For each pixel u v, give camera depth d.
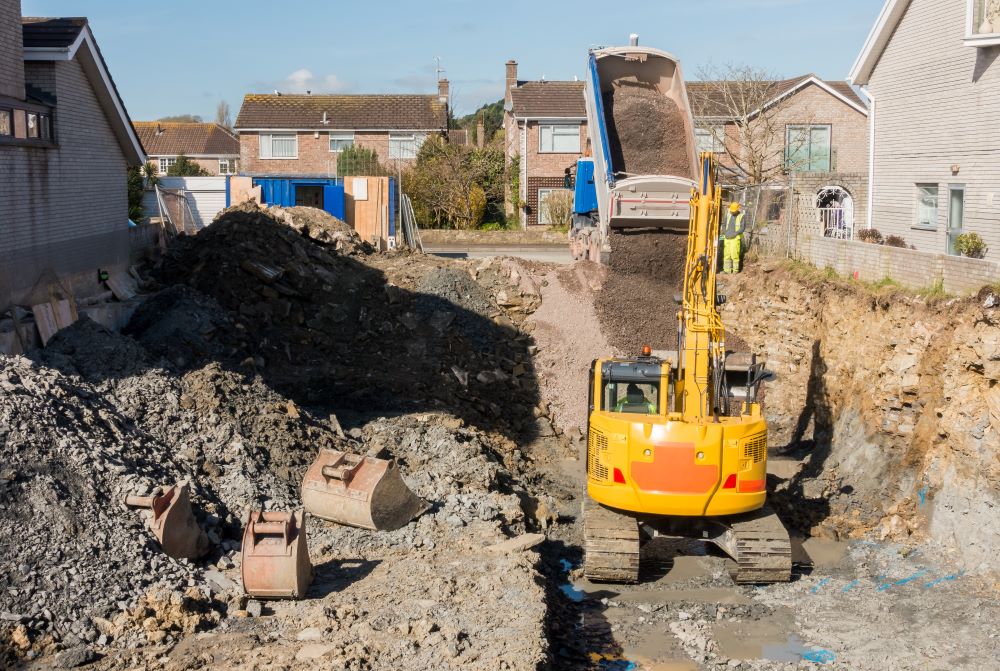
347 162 48.88
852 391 17.92
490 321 22.50
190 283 22.22
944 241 20.64
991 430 13.23
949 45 20.19
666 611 12.49
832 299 19.22
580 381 21.11
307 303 22.67
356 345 21.66
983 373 13.67
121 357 15.73
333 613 10.54
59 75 18.59
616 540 13.22
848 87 45.94
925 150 21.30
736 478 12.98
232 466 13.85
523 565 12.13
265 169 52.50
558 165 49.78
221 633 10.02
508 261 24.58
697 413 13.38
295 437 15.29
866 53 23.03
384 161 52.44
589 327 22.03
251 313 21.55
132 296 21.50
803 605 12.51
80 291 19.69
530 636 10.02
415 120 52.88
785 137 42.47
